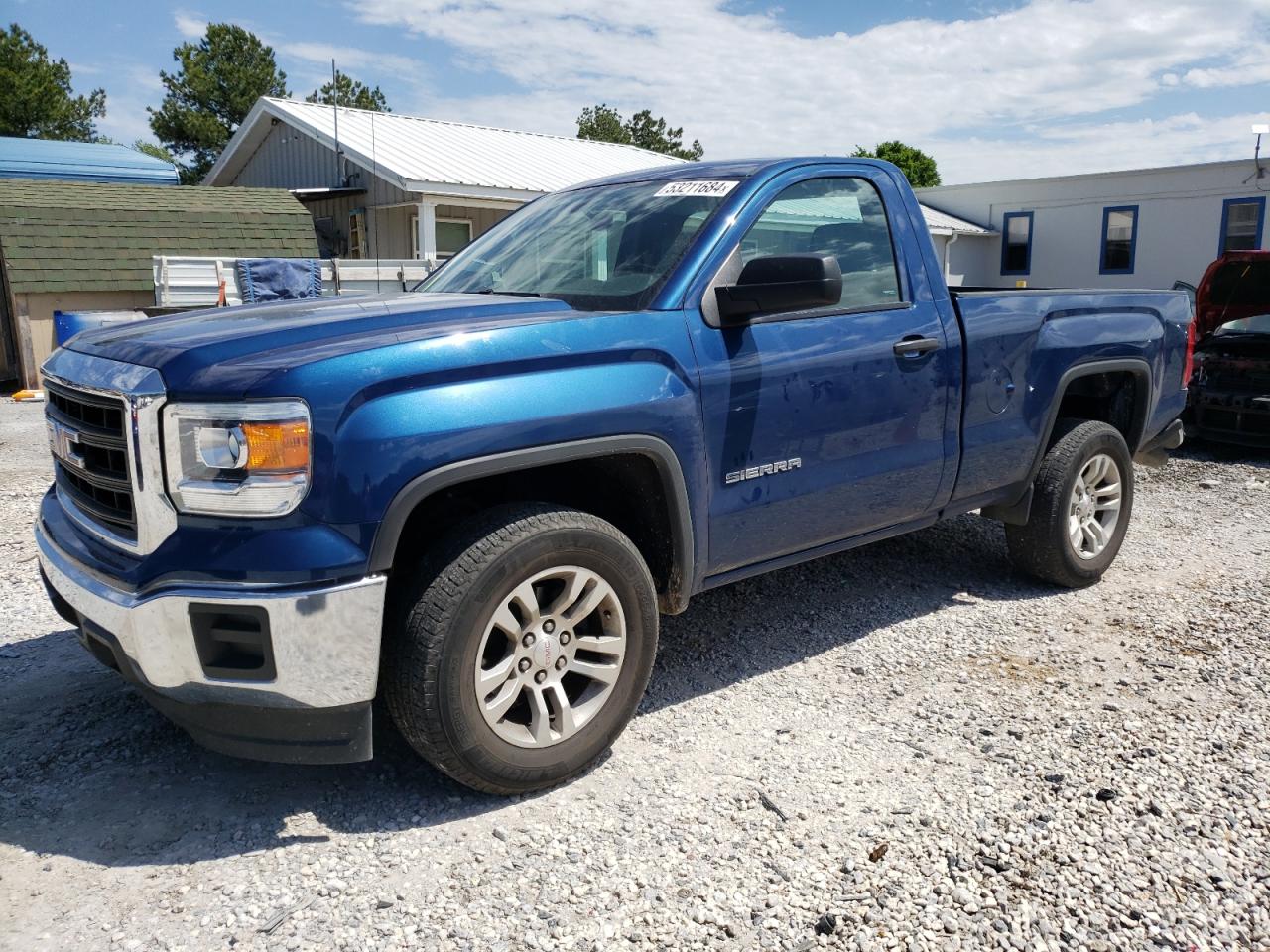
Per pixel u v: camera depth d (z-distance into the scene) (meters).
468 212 19.48
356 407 2.59
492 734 2.86
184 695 2.64
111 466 2.75
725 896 2.55
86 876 2.63
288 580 2.53
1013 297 4.37
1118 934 2.40
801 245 3.69
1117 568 5.34
